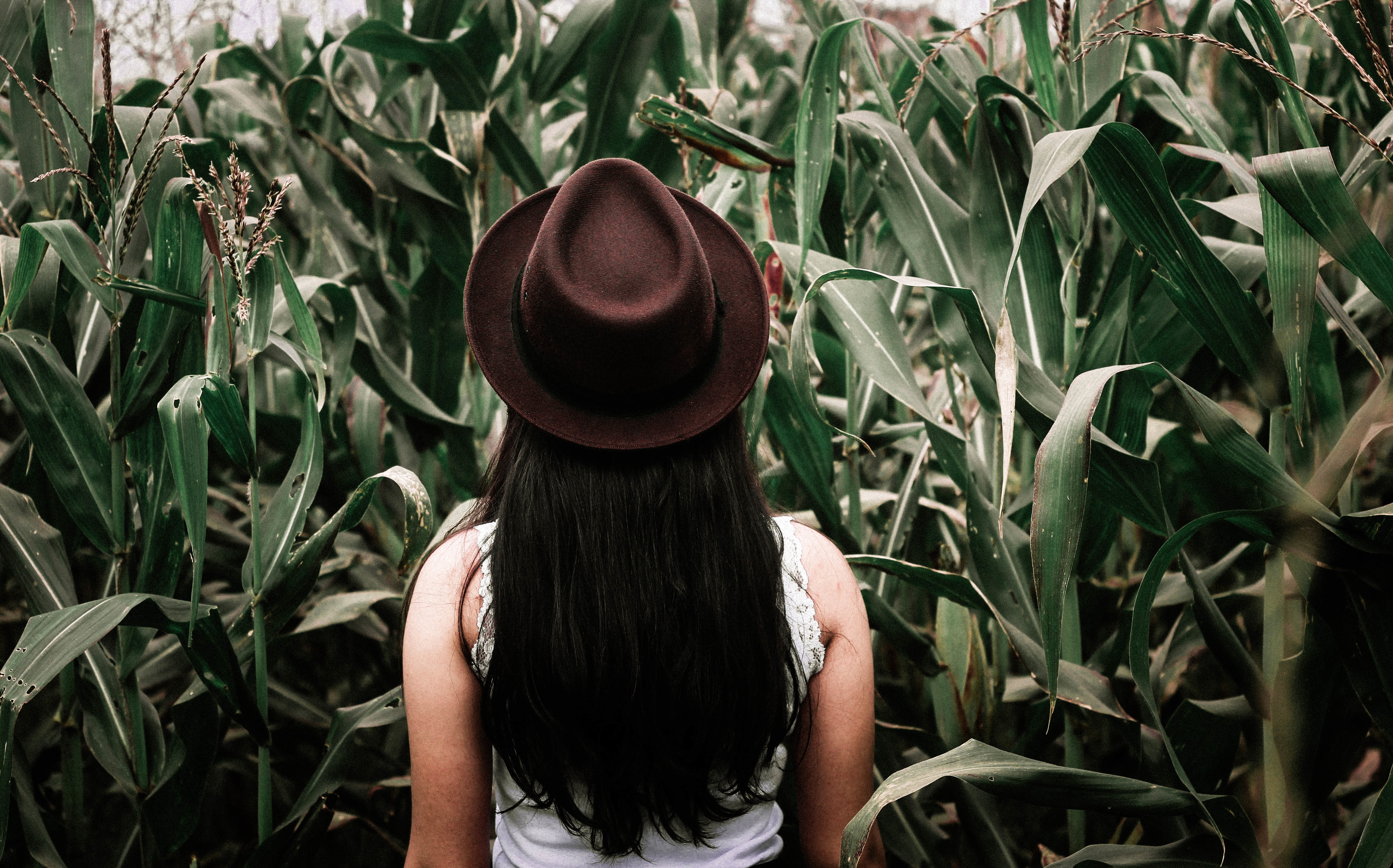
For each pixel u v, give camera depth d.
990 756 0.96
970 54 1.39
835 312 1.25
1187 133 1.43
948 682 1.45
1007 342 0.90
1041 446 0.87
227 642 1.11
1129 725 1.23
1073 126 1.29
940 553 1.55
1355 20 1.36
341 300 1.44
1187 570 1.10
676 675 0.81
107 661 1.32
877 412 1.55
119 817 1.80
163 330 1.22
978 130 1.24
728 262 0.90
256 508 1.16
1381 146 1.06
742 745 0.85
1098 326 1.20
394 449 2.02
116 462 1.27
